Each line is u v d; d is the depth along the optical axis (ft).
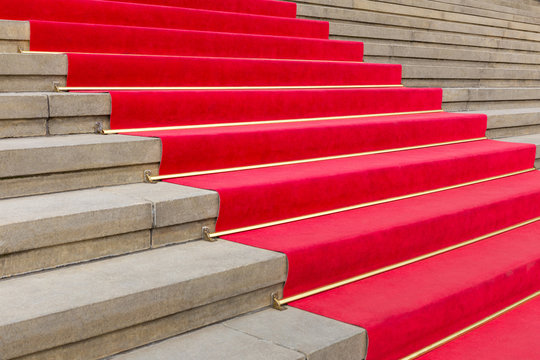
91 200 8.34
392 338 8.06
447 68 19.99
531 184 14.34
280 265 8.41
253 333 7.45
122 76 11.97
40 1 12.79
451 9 25.45
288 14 18.66
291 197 10.24
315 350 6.98
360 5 21.49
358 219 10.60
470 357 8.55
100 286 6.89
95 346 6.54
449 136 15.81
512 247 11.66
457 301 9.16
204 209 9.02
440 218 11.03
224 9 16.99
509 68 24.61
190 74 13.02
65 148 8.75
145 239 8.44
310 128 12.21
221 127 11.93
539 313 10.23
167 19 14.83
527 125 18.47
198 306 7.48
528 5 32.07
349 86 16.72
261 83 14.46
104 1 13.71
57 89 11.04
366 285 9.36
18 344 5.85
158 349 6.91
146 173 9.86
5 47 11.68
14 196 8.43
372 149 13.70
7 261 7.08
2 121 9.38
